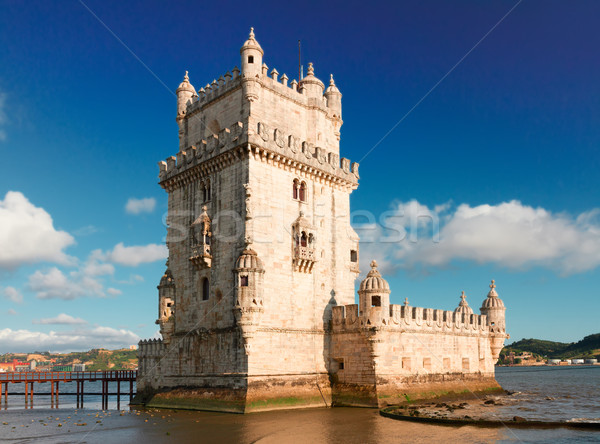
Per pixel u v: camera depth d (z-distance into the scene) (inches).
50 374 2896.2
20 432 1763.0
